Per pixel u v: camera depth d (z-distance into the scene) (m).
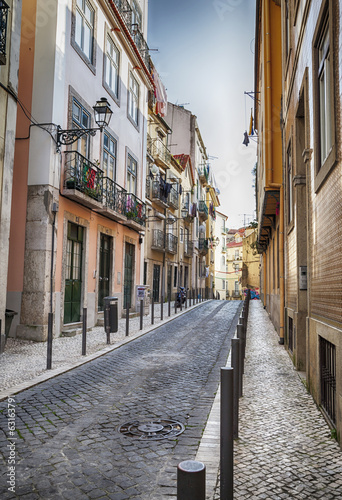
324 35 4.79
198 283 40.56
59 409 4.89
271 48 11.46
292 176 7.96
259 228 17.94
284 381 6.25
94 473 3.23
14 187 10.61
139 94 18.64
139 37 18.61
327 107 4.66
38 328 10.05
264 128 11.38
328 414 4.37
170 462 3.44
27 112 10.70
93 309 13.48
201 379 6.58
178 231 31.70
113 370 7.14
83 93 12.63
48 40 10.82
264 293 24.39
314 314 5.33
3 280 8.38
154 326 13.67
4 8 7.84
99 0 13.65
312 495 2.80
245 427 4.20
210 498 2.77
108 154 14.95
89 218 13.12
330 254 4.27
